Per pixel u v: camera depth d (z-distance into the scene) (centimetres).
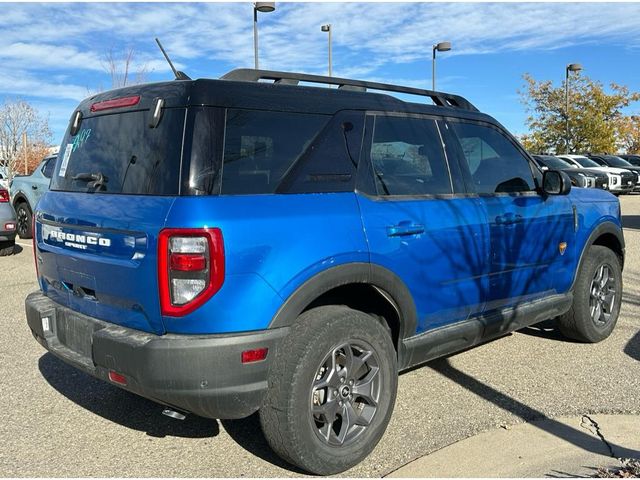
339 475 327
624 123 4672
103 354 309
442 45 2297
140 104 330
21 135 3628
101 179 342
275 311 300
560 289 500
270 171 319
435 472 325
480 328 418
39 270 395
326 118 348
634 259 948
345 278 326
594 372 470
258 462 342
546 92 4269
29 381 461
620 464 329
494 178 444
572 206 503
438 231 380
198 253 283
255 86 326
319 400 327
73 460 343
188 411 302
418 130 397
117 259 310
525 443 356
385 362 346
